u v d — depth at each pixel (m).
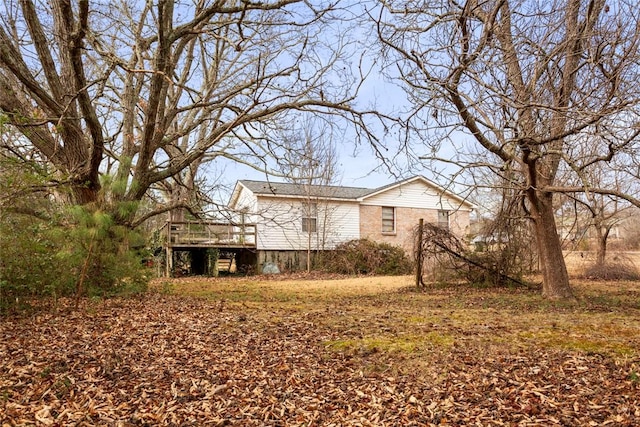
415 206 23.31
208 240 19.42
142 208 10.61
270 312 7.77
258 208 20.02
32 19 8.46
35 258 7.23
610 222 15.80
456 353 4.80
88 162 9.00
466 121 6.72
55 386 3.94
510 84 6.18
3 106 8.73
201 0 10.01
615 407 3.38
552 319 6.90
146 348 5.17
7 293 7.24
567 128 7.38
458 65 5.81
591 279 15.11
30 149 9.16
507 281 12.68
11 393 3.75
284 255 20.59
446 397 3.74
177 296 10.23
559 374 4.10
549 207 9.62
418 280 12.74
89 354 4.88
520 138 6.28
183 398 3.79
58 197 10.11
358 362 4.65
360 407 3.63
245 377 4.28
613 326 6.19
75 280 8.51
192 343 5.42
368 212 22.42
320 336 5.74
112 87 11.84
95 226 7.91
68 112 8.97
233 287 13.24
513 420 3.27
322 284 14.41
